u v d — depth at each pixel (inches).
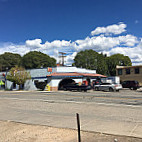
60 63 2249.0
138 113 403.9
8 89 1632.6
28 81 1492.4
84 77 1466.5
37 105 566.3
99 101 627.2
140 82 1774.1
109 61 2719.0
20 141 238.4
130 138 232.4
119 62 2689.5
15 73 1437.0
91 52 2591.0
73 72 1456.7
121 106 507.2
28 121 350.0
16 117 392.5
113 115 389.1
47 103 605.3
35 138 248.2
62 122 335.0
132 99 672.4
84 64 2549.2
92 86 1457.9
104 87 1190.9
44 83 1395.2
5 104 606.9
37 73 1454.2
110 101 622.2
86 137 243.0
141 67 1774.1
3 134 273.1
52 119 362.9
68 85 1274.6
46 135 259.0
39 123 331.6
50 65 2851.9
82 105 542.3
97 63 2564.0
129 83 1382.9
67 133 263.9
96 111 441.7
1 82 1713.8
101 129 278.5
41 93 1073.5
